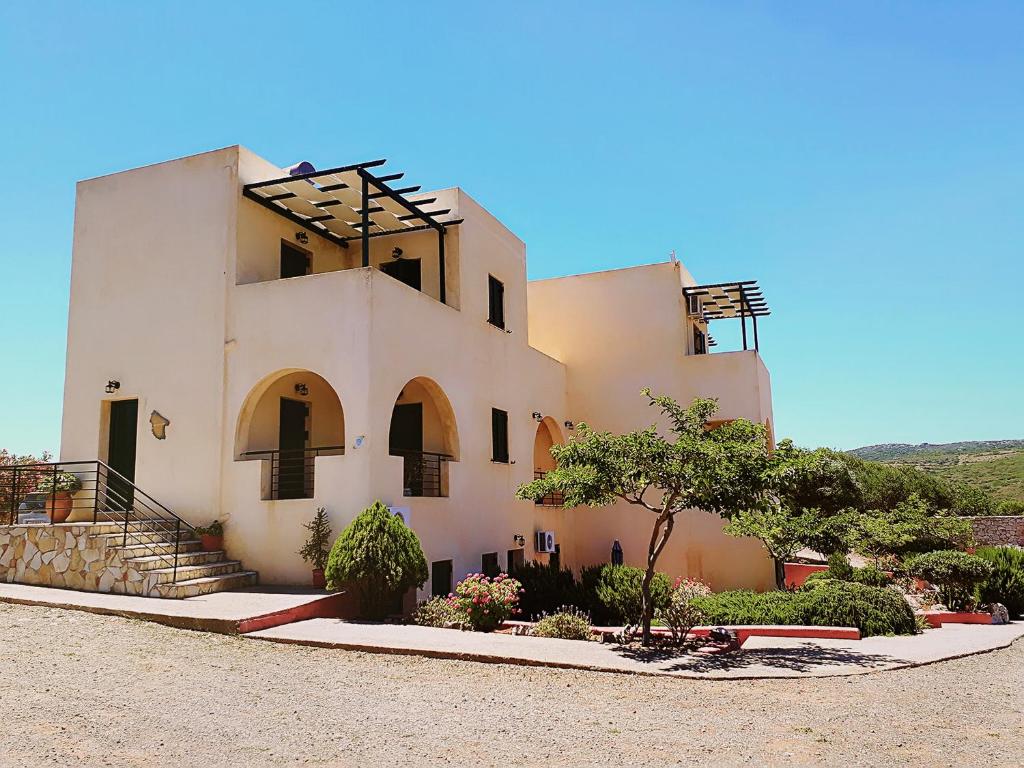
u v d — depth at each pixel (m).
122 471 13.49
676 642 9.97
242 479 12.30
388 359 12.38
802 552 29.02
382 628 9.98
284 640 8.96
